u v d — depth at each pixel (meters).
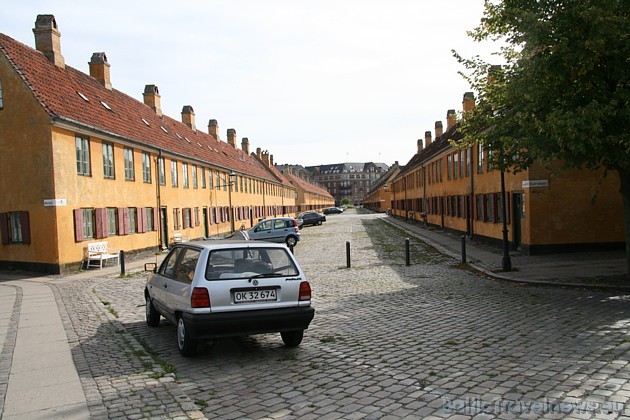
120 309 10.55
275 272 6.78
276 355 6.68
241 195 49.16
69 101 20.62
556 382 5.12
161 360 6.46
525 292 11.12
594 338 6.79
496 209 22.36
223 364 6.31
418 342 7.12
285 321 6.57
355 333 7.86
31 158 18.08
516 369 5.64
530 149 10.44
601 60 10.19
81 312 10.12
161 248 27.84
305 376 5.72
